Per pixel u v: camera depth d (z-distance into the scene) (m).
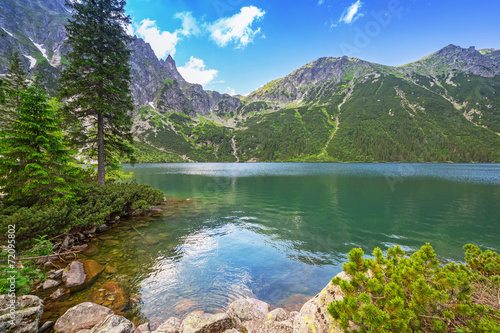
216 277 8.67
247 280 8.55
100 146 18.77
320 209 22.28
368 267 4.31
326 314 4.54
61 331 5.12
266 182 47.81
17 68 24.80
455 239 13.79
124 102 19.66
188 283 8.15
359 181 48.47
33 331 4.95
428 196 29.73
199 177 60.50
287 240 13.32
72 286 7.19
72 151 12.20
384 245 12.79
